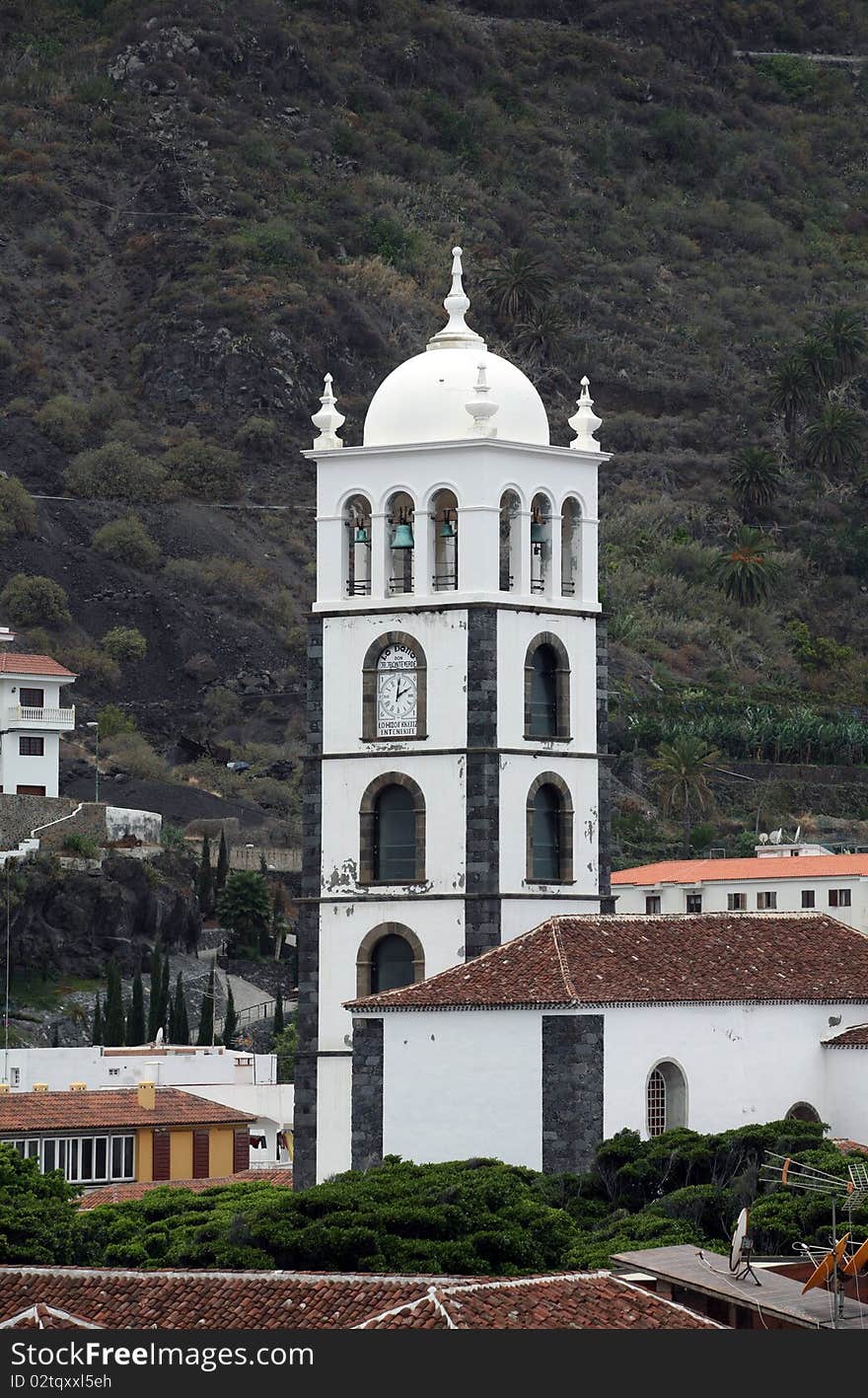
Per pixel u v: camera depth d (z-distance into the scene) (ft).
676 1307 501.97
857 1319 500.74
